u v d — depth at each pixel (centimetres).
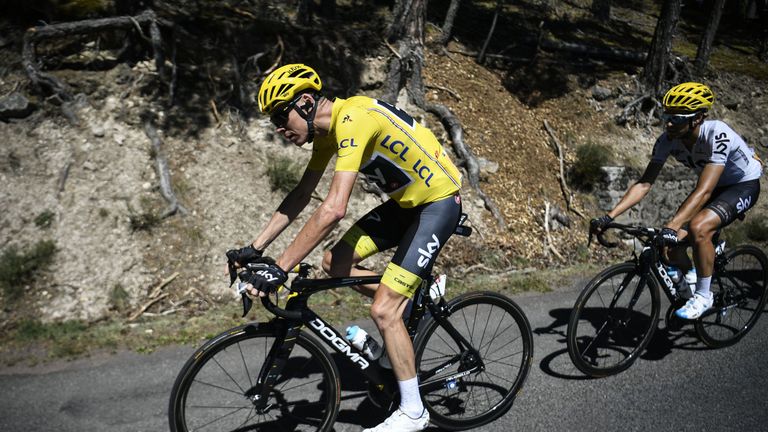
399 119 237
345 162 220
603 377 335
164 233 458
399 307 243
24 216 432
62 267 412
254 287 212
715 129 331
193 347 355
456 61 805
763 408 310
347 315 404
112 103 521
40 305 388
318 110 228
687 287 359
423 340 267
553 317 429
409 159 237
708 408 308
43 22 522
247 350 307
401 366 245
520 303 454
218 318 394
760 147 933
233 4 744
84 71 535
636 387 327
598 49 972
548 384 325
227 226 482
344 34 679
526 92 813
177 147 516
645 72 892
